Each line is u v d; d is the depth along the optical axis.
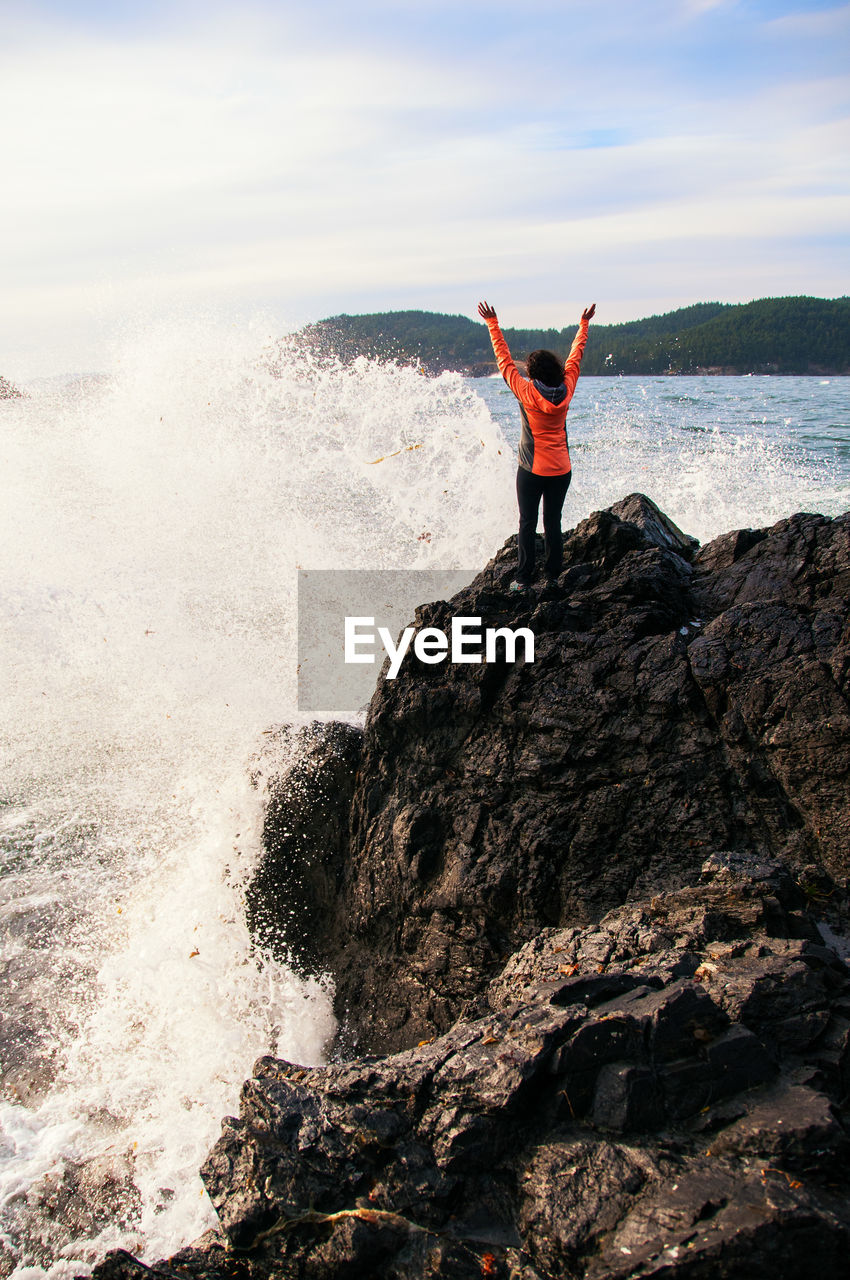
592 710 5.39
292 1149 3.36
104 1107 5.66
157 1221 4.81
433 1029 5.58
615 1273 2.56
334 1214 3.15
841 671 4.71
